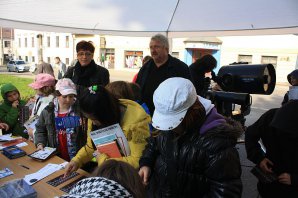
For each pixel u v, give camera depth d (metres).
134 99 2.05
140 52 26.14
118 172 0.91
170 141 1.32
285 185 1.77
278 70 19.34
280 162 1.76
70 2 4.41
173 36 5.62
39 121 2.45
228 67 3.42
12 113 3.26
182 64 3.14
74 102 2.37
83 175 1.94
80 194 0.78
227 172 1.16
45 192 1.71
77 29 5.59
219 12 4.56
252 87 3.16
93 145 1.98
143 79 3.23
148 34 5.75
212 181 1.20
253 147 1.89
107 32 5.82
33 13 4.68
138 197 0.87
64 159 2.38
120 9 4.80
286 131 1.53
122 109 1.78
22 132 3.30
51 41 32.62
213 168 1.17
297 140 1.69
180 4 4.56
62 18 5.04
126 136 1.72
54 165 2.10
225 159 1.17
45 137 2.46
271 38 19.41
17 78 17.11
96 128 1.88
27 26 5.00
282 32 4.57
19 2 4.17
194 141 1.23
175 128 1.25
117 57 27.47
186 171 1.26
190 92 1.23
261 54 19.97
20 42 39.31
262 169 1.84
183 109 1.21
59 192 1.71
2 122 3.26
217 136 1.20
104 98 1.64
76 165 1.95
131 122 1.71
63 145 2.36
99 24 5.44
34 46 36.16
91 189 0.80
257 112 8.61
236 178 1.19
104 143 1.73
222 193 1.15
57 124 2.33
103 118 1.65
